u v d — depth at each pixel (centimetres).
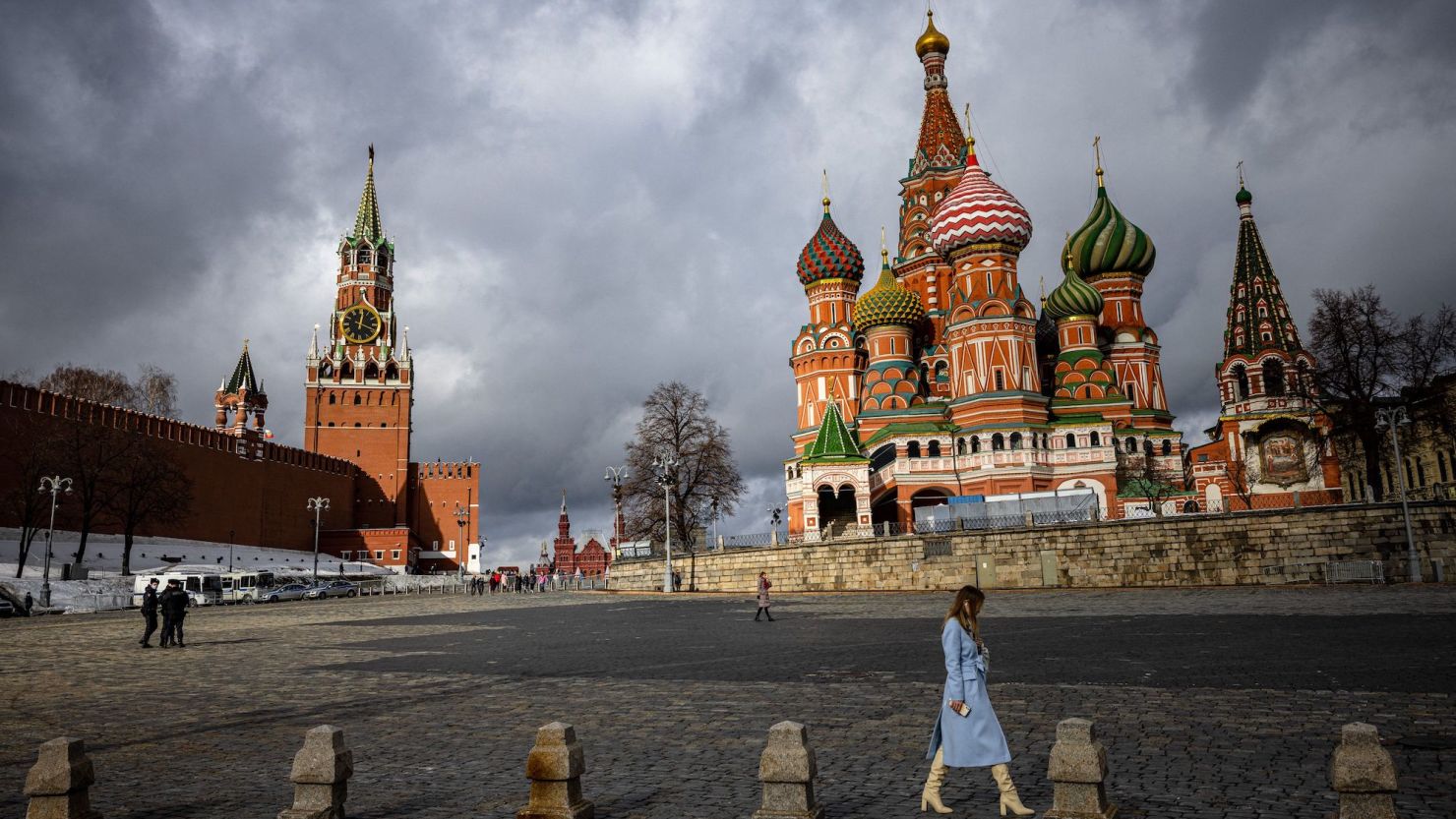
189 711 1658
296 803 890
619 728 1415
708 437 8444
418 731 1427
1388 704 1410
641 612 4312
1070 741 834
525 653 2536
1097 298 8625
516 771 1159
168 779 1148
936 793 929
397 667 2266
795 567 5925
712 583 6353
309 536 12188
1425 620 2561
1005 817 908
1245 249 7975
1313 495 6812
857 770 1113
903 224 10125
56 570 7131
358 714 1594
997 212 8206
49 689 1972
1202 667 1858
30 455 7394
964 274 8312
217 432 10262
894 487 7850
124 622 4428
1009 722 1366
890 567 5559
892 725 1380
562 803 888
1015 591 4931
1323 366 5666
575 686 1861
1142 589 4675
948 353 8631
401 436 14012
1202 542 4725
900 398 8650
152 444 8731
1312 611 3005
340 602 6319
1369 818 742
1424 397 5434
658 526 8300
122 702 1777
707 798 1005
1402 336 5391
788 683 1822
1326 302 5619
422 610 4922
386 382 14112
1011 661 2042
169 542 9169
